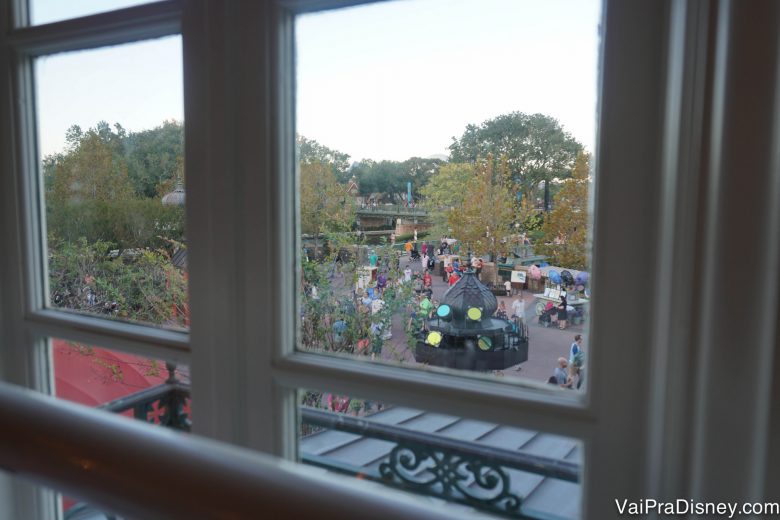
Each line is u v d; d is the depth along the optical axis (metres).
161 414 1.14
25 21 1.10
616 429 0.64
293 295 0.87
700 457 0.53
